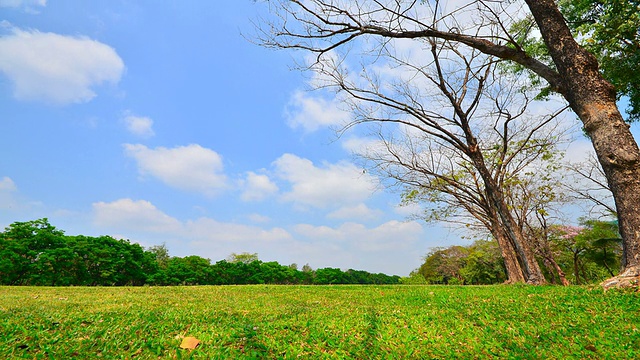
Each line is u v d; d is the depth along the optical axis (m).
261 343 3.99
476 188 19.00
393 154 20.20
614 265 30.84
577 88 8.11
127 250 30.02
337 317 5.93
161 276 32.19
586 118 7.96
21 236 25.62
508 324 4.96
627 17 11.15
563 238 28.31
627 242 7.33
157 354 3.69
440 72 16.50
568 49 8.33
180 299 9.95
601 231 27.91
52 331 4.70
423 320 5.39
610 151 7.55
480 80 16.08
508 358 3.46
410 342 4.14
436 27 12.53
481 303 7.25
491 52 9.60
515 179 19.45
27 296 10.94
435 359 3.52
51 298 10.23
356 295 11.04
